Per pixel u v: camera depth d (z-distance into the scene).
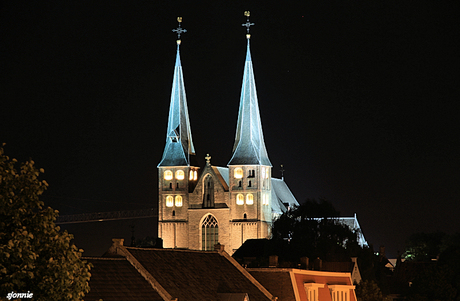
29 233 52.53
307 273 92.75
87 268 56.44
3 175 53.84
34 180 55.47
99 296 66.94
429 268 160.62
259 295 84.31
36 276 53.09
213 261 85.12
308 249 182.88
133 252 76.38
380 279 176.38
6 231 53.28
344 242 192.25
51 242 54.81
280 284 88.19
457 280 159.38
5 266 51.12
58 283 53.34
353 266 143.12
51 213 55.41
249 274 86.31
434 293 153.50
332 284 96.75
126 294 69.44
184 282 77.19
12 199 54.12
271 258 98.94
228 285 82.00
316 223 199.88
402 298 194.00
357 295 133.75
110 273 71.44
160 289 72.19
